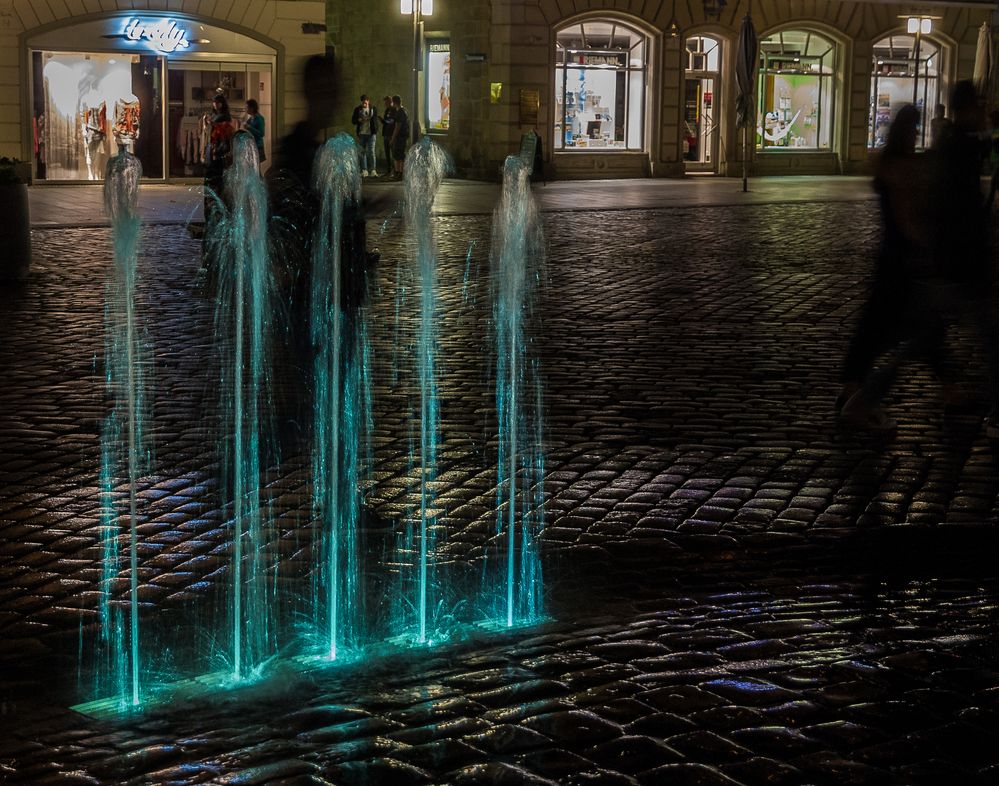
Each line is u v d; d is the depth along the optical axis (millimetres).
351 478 6945
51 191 28078
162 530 6191
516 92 34625
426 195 8523
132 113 30297
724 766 3555
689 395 9477
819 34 38781
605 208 26016
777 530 6312
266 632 4910
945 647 4539
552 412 8836
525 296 14273
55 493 6770
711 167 38469
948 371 9586
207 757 3709
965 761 3584
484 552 5922
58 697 4293
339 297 7051
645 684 4176
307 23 31734
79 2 29312
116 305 13102
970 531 6316
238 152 7133
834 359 10977
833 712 3922
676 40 36438
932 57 40500
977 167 8008
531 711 3967
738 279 15977
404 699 4121
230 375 9656
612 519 6457
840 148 39625
